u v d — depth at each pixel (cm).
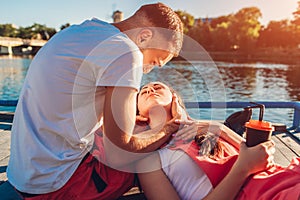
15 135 139
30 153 131
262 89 1523
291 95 1361
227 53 5447
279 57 5406
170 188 144
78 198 144
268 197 128
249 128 141
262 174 143
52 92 126
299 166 139
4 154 242
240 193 140
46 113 128
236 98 1273
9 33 8288
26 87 135
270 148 141
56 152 133
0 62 2953
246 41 5756
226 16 6341
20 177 137
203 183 146
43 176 133
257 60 4494
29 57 3972
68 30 133
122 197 174
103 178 148
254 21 6309
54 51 127
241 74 2258
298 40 6425
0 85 1450
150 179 145
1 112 369
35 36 8112
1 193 178
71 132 130
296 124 339
